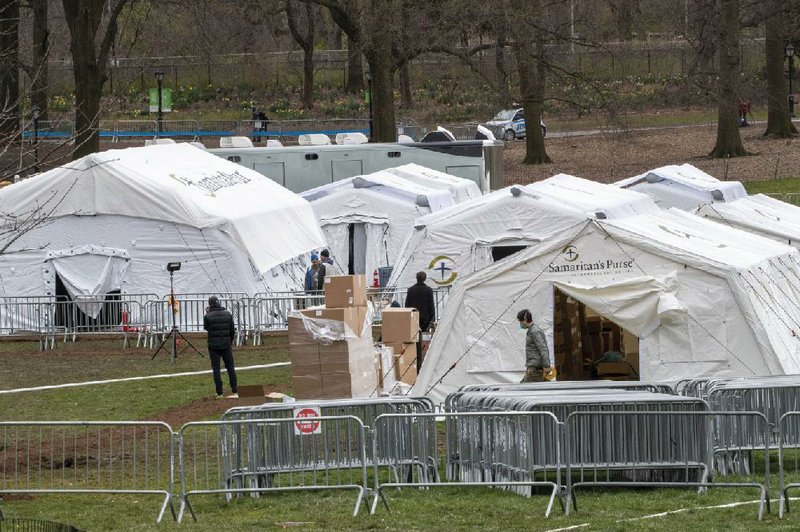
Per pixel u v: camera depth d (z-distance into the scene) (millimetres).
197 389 86500
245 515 50281
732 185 137875
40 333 109250
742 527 45312
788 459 58875
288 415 54594
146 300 112188
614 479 53719
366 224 131750
